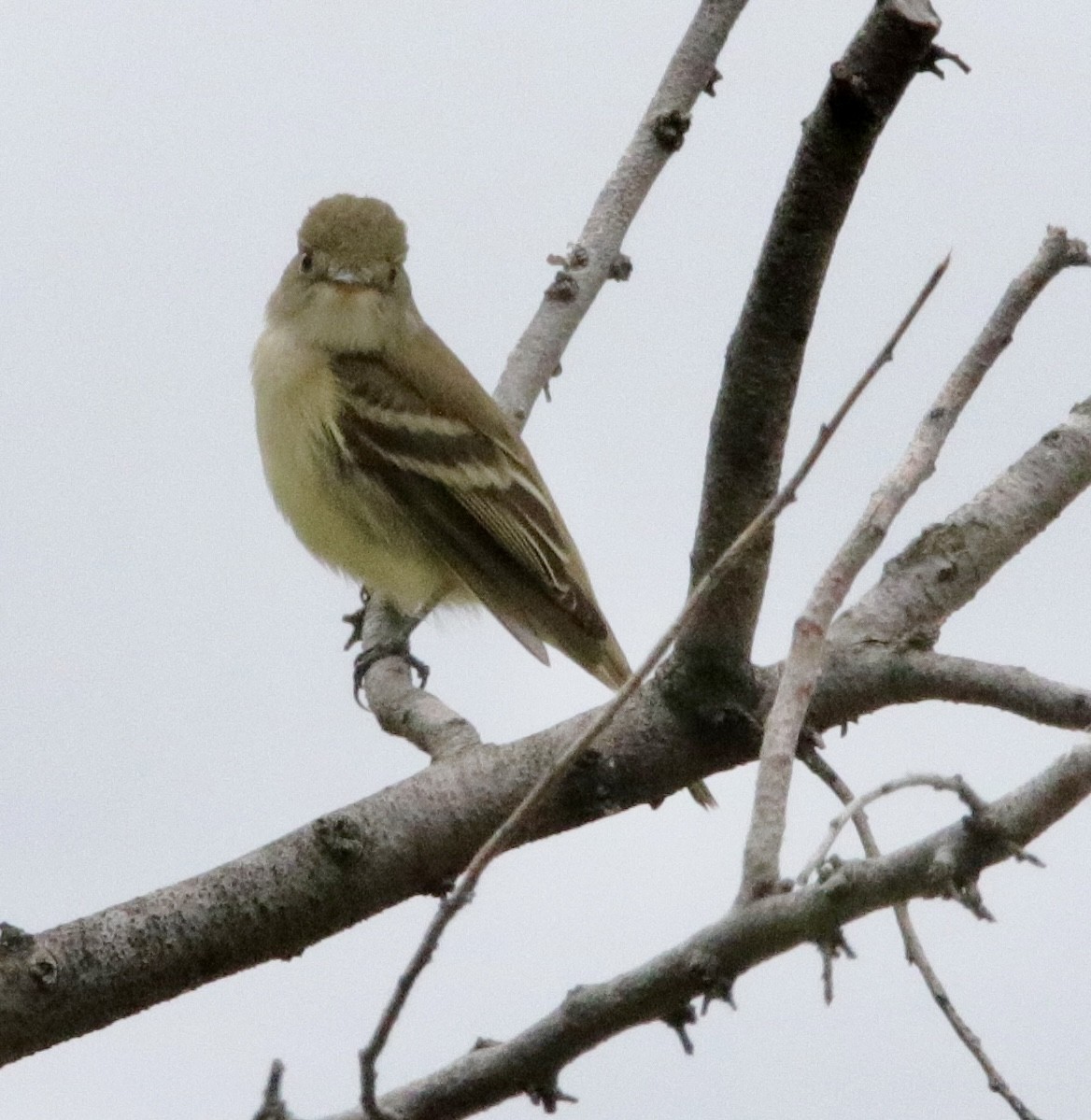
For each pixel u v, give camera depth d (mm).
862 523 7172
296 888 8539
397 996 6609
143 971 8258
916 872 6477
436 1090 7180
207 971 8414
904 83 7004
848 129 7109
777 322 7652
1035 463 10492
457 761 9055
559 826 9031
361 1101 6824
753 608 8625
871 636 9336
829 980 6523
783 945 6695
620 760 8961
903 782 6590
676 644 8836
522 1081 7148
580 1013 7035
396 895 8805
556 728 9172
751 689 8906
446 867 8867
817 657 6984
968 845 6453
